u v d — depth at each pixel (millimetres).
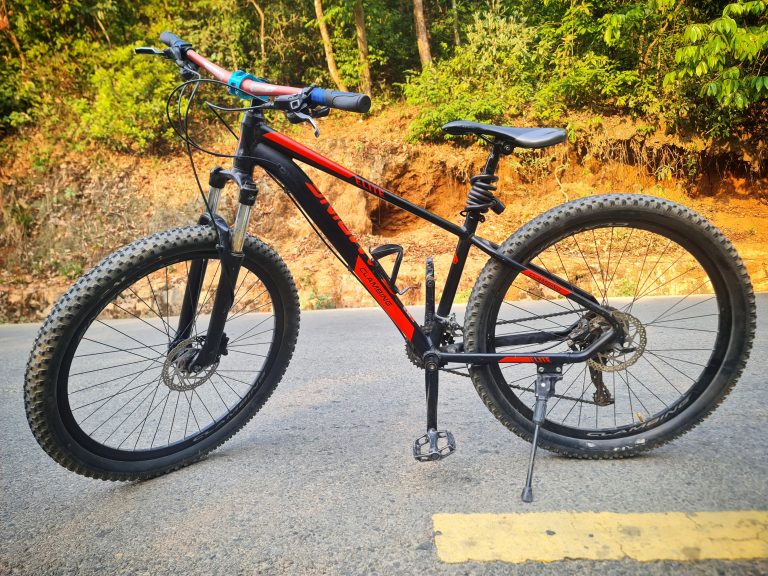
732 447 1785
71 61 8625
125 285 1584
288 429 2117
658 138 7805
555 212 1686
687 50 6051
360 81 9109
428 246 6832
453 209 7824
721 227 7020
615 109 8109
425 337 1760
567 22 8188
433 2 10422
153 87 7883
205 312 2020
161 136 8016
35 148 7734
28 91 8055
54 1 8523
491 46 8336
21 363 3689
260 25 9531
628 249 3227
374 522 1403
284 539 1343
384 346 3559
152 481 1720
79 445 1587
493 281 1717
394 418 2186
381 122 8242
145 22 9453
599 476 1632
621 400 2363
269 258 1883
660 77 7895
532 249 1707
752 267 5805
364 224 7082
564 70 7996
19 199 7367
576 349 1785
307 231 7141
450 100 7859
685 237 1686
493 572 1193
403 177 7656
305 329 4316
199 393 2674
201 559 1276
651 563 1202
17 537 1404
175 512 1501
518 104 8023
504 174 7871
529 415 1799
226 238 1687
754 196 7879
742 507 1415
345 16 8820
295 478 1682
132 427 2211
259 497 1567
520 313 3570
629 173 7949
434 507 1468
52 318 1492
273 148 1674
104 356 3658
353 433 2041
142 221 7344
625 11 7504
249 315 4855
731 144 7801
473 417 2168
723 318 1728
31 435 2189
